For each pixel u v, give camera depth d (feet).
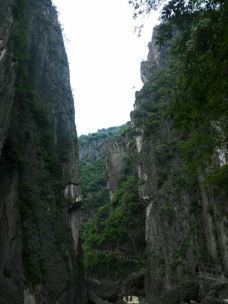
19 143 72.59
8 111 58.90
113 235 196.44
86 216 274.16
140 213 189.47
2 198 62.69
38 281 68.18
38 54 105.19
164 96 169.89
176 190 134.31
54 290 73.46
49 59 113.09
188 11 36.60
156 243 143.43
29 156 78.33
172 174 140.05
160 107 163.53
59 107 111.86
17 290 59.77
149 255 148.77
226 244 103.65
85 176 314.76
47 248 76.13
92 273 193.67
